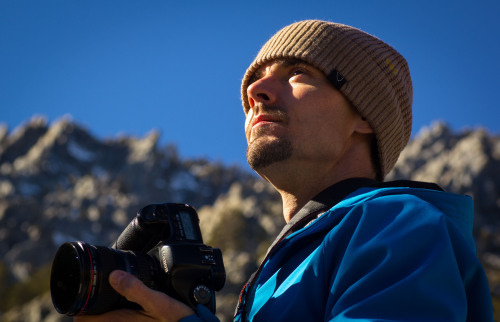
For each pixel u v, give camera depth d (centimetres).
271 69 248
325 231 193
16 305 11138
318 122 231
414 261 157
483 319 177
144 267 184
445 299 149
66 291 178
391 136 249
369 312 147
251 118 248
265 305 189
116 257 180
